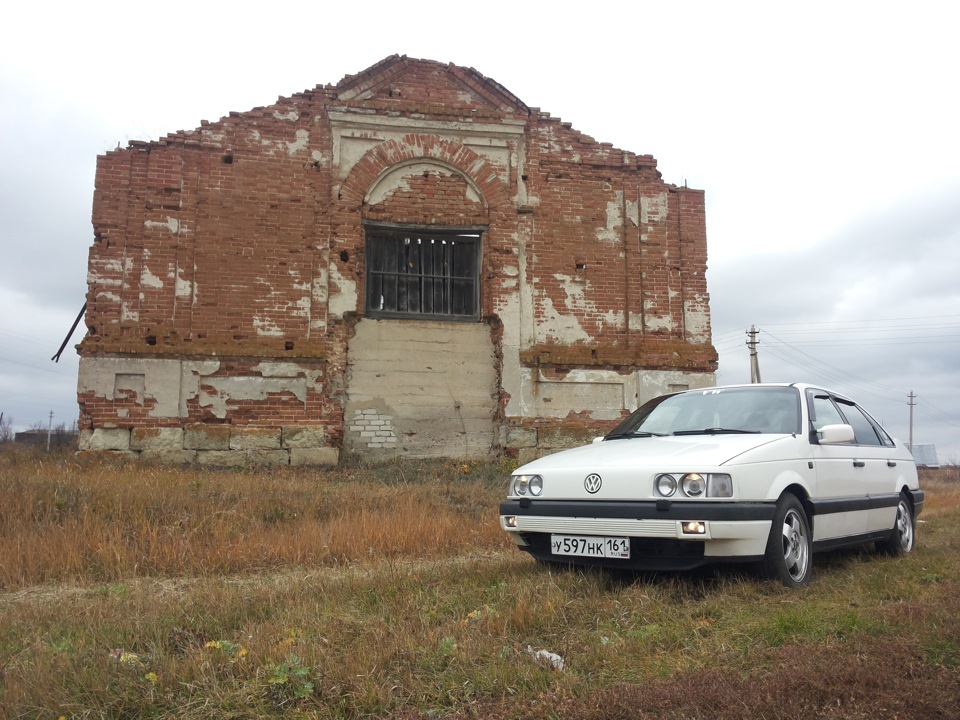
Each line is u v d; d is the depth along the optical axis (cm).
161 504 839
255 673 364
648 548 525
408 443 1448
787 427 600
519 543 590
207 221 1398
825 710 315
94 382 1315
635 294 1565
